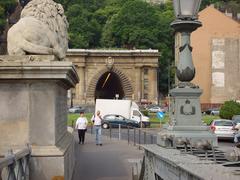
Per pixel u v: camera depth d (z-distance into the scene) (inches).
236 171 193.6
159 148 341.7
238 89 4005.9
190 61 369.7
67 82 429.4
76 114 3243.1
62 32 461.1
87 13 6373.0
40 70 367.6
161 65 5526.6
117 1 6712.6
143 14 5831.7
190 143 300.8
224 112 2308.1
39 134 372.5
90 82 4542.3
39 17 433.1
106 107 2375.7
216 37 4035.4
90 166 679.1
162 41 5743.1
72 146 579.8
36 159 363.6
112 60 4534.9
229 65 4023.1
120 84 4749.0
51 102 374.6
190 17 370.6
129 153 909.8
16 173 280.7
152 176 343.3
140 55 4512.8
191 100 352.8
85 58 4522.6
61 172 365.4
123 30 5851.4
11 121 372.8
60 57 421.7
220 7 5270.7
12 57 382.0
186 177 212.7
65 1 6525.6
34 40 396.8
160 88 5457.7
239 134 1258.6
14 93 374.0
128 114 2357.3
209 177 175.2
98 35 6205.7
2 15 3097.9
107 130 2041.1
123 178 552.1
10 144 370.6
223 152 271.7
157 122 2655.0
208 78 4035.4
